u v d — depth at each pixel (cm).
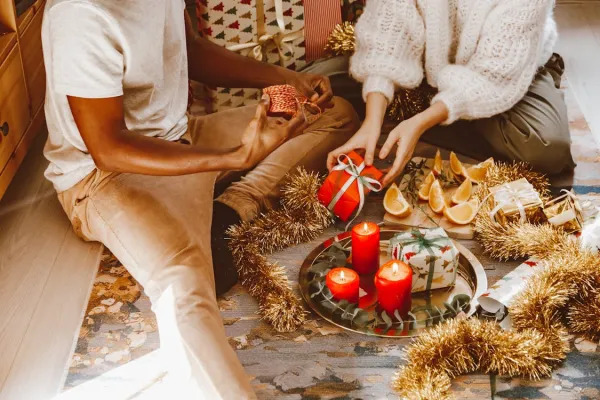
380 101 220
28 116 241
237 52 255
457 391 163
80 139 184
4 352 177
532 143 220
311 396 164
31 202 228
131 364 172
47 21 168
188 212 181
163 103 192
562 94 238
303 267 194
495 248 198
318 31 261
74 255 206
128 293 193
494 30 214
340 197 204
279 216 206
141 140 171
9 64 225
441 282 184
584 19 325
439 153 225
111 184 184
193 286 166
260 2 249
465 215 209
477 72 218
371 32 228
